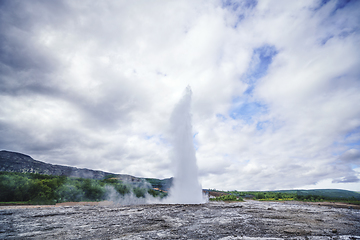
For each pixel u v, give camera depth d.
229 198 40.00
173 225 11.84
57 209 20.50
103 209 20.00
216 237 9.17
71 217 15.00
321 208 22.33
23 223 12.77
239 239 8.85
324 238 9.16
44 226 11.77
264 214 16.56
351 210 20.75
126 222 12.81
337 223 12.91
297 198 43.75
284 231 10.41
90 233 9.95
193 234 9.72
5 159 150.00
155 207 21.59
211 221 13.20
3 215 16.23
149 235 9.48
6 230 10.80
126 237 9.13
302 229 10.93
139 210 18.88
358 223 13.00
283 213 17.31
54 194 36.59
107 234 9.75
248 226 11.62
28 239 8.95
